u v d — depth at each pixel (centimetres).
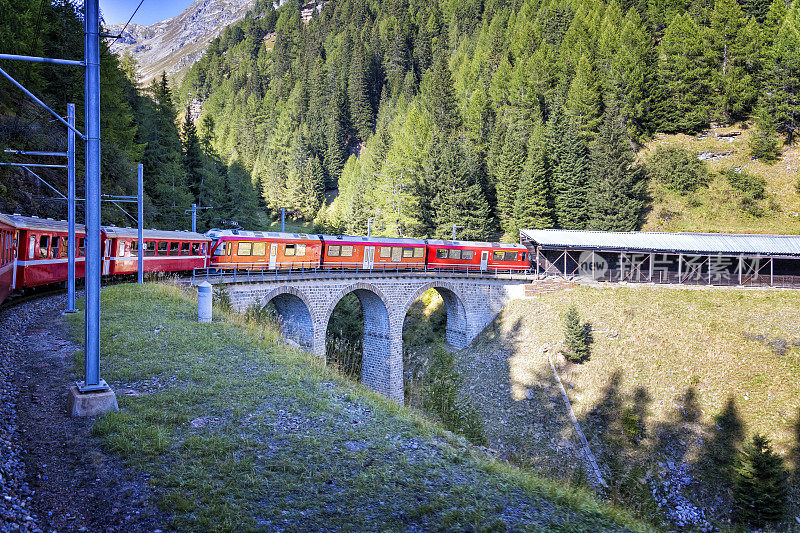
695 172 7281
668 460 2866
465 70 10894
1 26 3372
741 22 8244
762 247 4706
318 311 3403
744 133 7869
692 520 2497
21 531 564
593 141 7462
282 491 760
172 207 5784
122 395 1088
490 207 7275
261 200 11625
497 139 7738
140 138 5981
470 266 4841
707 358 3456
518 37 10494
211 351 1515
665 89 8350
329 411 1150
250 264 3428
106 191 4328
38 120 3788
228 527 636
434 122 8094
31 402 1007
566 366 3631
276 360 1506
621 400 3288
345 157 13062
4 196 3100
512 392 3575
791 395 3036
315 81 14325
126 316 1812
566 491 943
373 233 7794
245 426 1000
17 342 1440
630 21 9025
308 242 3744
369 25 18062
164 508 673
